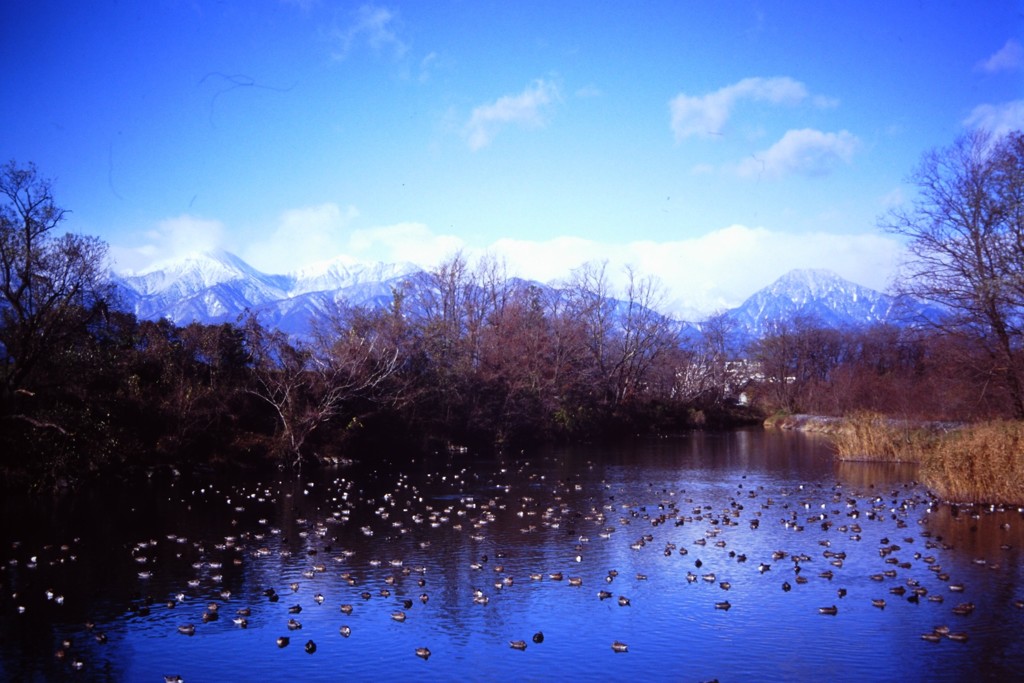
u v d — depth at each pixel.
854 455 55.53
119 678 16.08
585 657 17.11
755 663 16.66
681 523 30.88
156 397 46.75
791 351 126.12
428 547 27.14
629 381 94.44
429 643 17.97
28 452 38.41
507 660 16.98
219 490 40.44
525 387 72.88
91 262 41.00
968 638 17.80
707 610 20.06
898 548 25.78
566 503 36.69
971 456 35.62
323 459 52.69
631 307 98.31
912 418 57.91
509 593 21.66
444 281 82.12
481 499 38.25
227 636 18.34
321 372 54.62
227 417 50.94
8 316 39.28
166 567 24.39
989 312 47.25
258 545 27.44
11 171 37.72
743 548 26.59
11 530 29.95
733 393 122.56
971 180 47.19
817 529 29.58
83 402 41.59
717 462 55.59
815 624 18.92
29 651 17.48
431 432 63.38
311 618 19.62
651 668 16.48
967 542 26.94
